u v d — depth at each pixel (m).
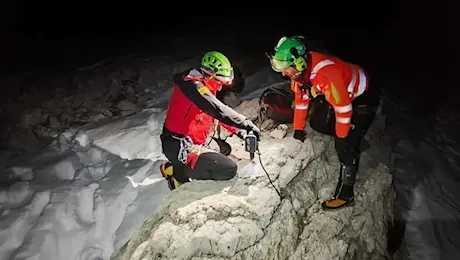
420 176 4.62
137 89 5.64
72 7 8.84
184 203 3.24
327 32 7.80
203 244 3.01
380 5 8.98
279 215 3.35
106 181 3.85
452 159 4.95
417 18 8.41
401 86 6.40
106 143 4.39
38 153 4.38
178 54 6.70
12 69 6.37
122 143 4.37
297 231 3.45
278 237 3.30
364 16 8.55
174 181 3.54
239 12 8.73
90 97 5.40
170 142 3.43
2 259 3.32
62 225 3.52
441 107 5.97
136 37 7.61
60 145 4.49
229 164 3.36
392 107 5.80
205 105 3.18
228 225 3.09
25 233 3.46
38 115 4.92
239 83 5.40
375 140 4.33
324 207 3.59
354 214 3.70
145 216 3.52
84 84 5.77
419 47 7.56
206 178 3.43
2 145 4.52
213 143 3.71
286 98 4.15
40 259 3.32
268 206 3.25
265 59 6.30
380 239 3.76
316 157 3.84
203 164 3.36
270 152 3.65
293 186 3.61
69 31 7.86
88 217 3.62
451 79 6.71
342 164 3.58
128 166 4.04
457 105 6.05
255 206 3.21
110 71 6.16
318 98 3.90
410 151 4.95
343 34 7.77
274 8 8.92
